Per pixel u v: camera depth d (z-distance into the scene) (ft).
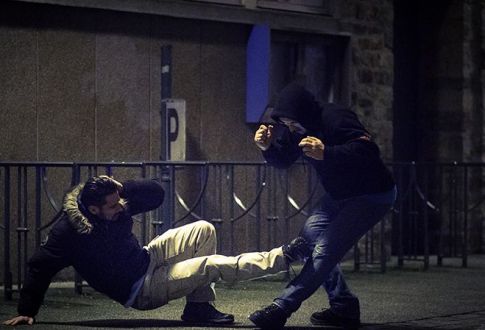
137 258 29.63
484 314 33.94
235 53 46.91
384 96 51.70
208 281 29.86
